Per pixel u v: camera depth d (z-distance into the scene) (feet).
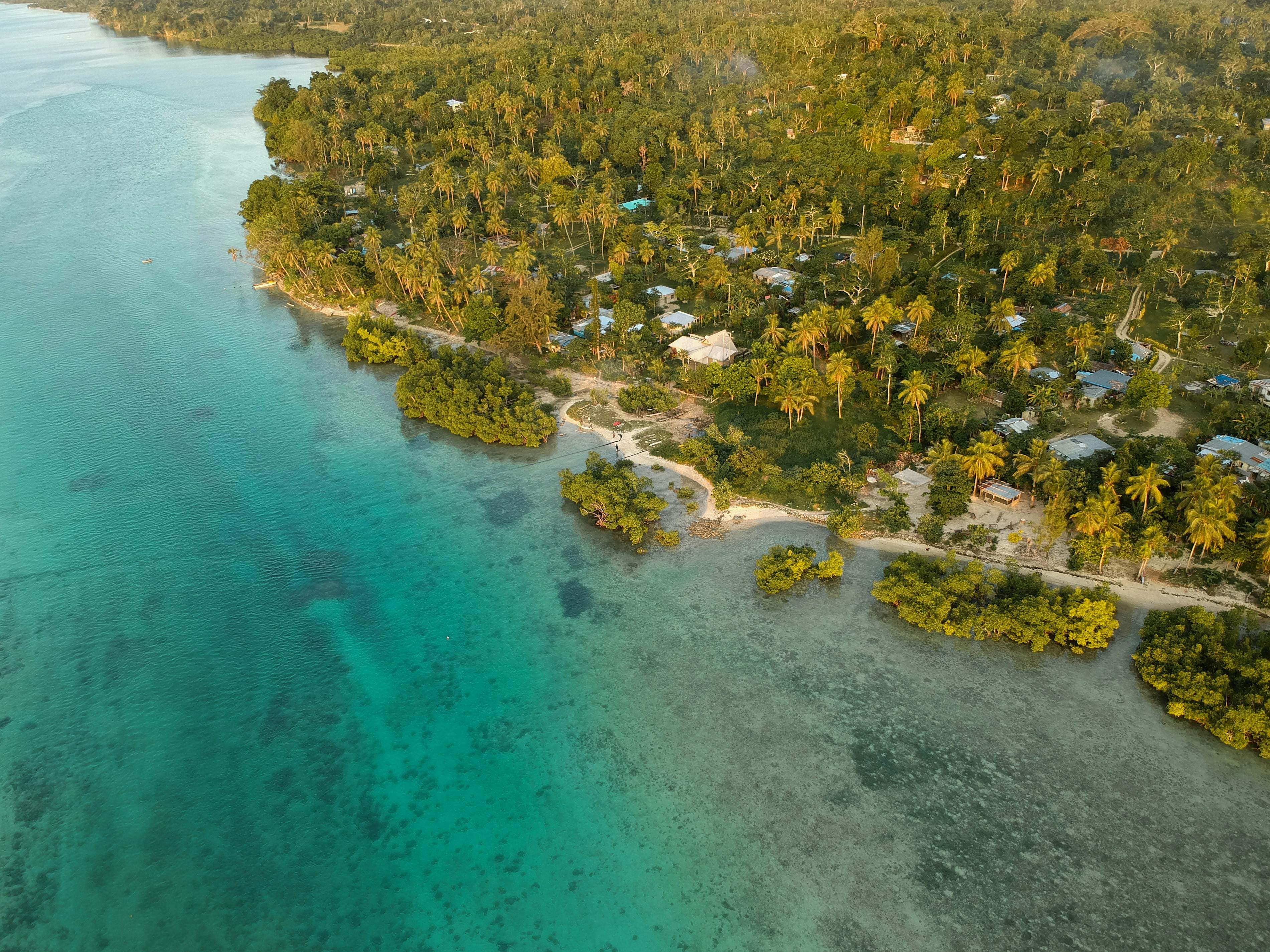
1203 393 475.72
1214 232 650.84
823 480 430.20
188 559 416.26
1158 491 382.63
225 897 270.05
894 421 482.28
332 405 551.18
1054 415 451.12
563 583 393.91
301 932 259.60
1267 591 346.54
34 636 371.56
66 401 556.51
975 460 407.85
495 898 266.57
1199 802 281.54
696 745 311.47
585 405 528.63
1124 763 296.10
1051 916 251.80
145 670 355.15
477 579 398.62
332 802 299.17
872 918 254.06
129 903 268.82
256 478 476.95
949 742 307.17
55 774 311.68
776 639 356.79
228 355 619.26
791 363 492.13
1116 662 336.08
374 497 459.32
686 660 348.59
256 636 370.53
